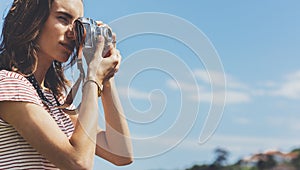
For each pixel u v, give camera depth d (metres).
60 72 2.66
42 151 2.36
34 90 2.43
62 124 2.52
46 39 2.44
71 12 2.45
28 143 2.38
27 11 2.44
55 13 2.43
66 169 2.36
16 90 2.38
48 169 2.40
